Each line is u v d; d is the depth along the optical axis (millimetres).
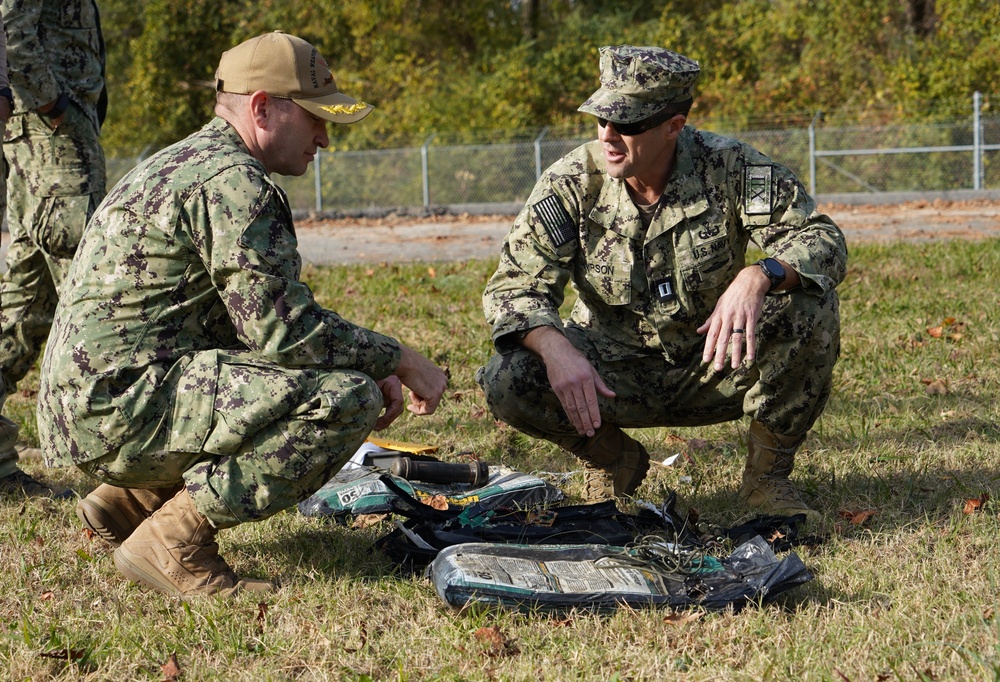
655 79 2906
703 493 3570
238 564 3000
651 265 3195
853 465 3713
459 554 2719
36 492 3717
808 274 2930
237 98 2746
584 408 2953
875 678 2234
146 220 2594
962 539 2996
